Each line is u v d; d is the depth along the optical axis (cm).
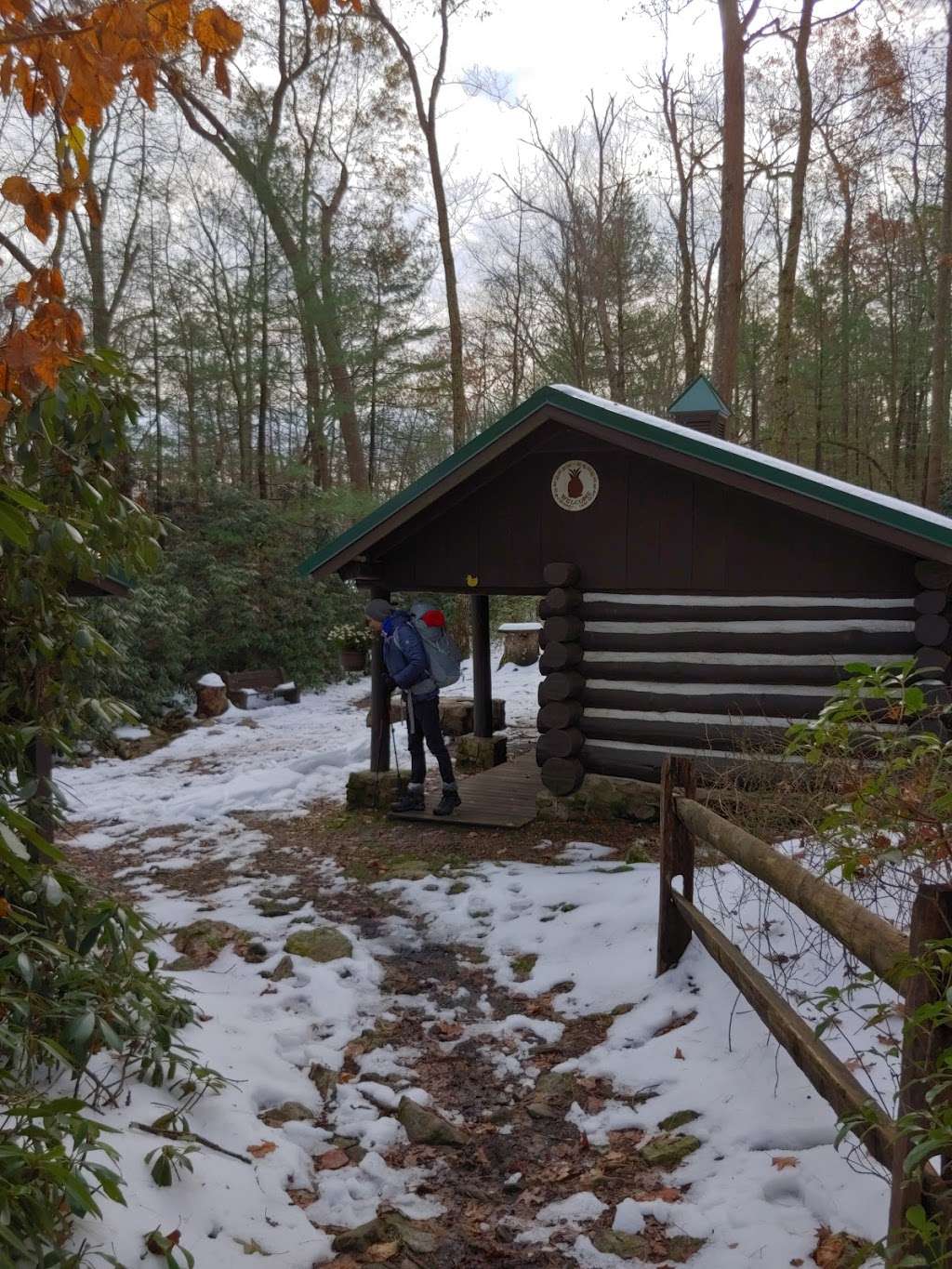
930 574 650
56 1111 229
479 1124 384
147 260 1980
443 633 817
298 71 2052
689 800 450
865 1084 318
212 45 225
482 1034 460
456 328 1972
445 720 1202
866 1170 294
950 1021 195
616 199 2419
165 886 700
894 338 2486
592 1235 308
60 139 223
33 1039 292
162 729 1361
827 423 2611
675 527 744
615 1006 462
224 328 2067
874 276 2417
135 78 222
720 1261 281
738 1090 362
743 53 1512
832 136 1903
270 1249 297
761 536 715
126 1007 346
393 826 814
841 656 711
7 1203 212
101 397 362
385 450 2641
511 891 637
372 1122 384
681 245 2361
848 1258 264
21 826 205
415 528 837
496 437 737
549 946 545
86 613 1229
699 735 757
